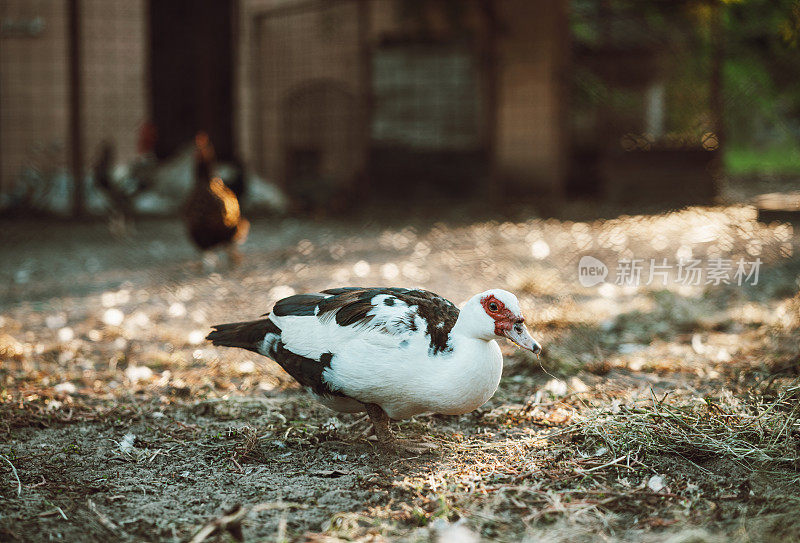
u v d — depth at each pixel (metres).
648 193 15.62
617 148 15.89
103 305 7.48
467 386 3.26
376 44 16.19
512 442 3.70
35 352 5.73
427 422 4.08
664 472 3.31
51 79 15.63
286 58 16.80
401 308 3.40
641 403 3.93
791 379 4.50
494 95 15.13
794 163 27.09
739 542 2.62
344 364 3.41
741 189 19.34
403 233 12.23
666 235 11.20
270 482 3.35
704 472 3.30
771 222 12.14
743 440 3.48
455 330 3.32
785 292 7.28
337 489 3.25
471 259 9.52
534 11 15.14
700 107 16.67
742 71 17.20
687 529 2.76
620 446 3.50
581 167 17.02
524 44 15.34
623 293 7.51
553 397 4.38
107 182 15.23
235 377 5.07
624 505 2.99
